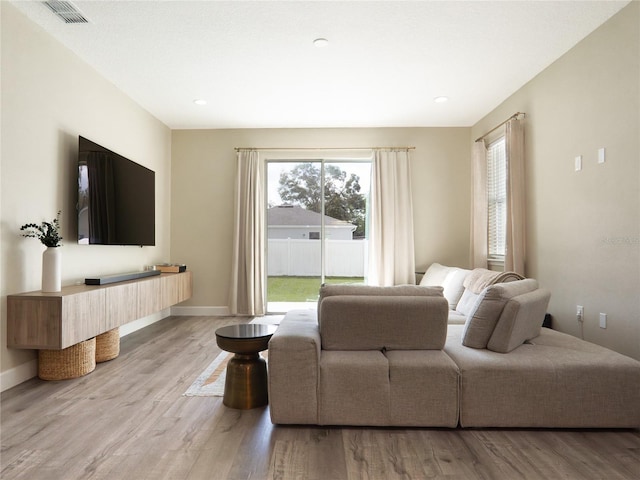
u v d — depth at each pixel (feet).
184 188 18.92
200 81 13.48
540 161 12.77
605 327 9.96
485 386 7.09
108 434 6.97
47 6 9.25
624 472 5.87
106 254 13.46
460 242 18.60
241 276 18.47
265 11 9.41
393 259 18.07
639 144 8.90
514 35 10.51
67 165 11.28
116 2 9.05
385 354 7.66
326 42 10.81
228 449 6.47
